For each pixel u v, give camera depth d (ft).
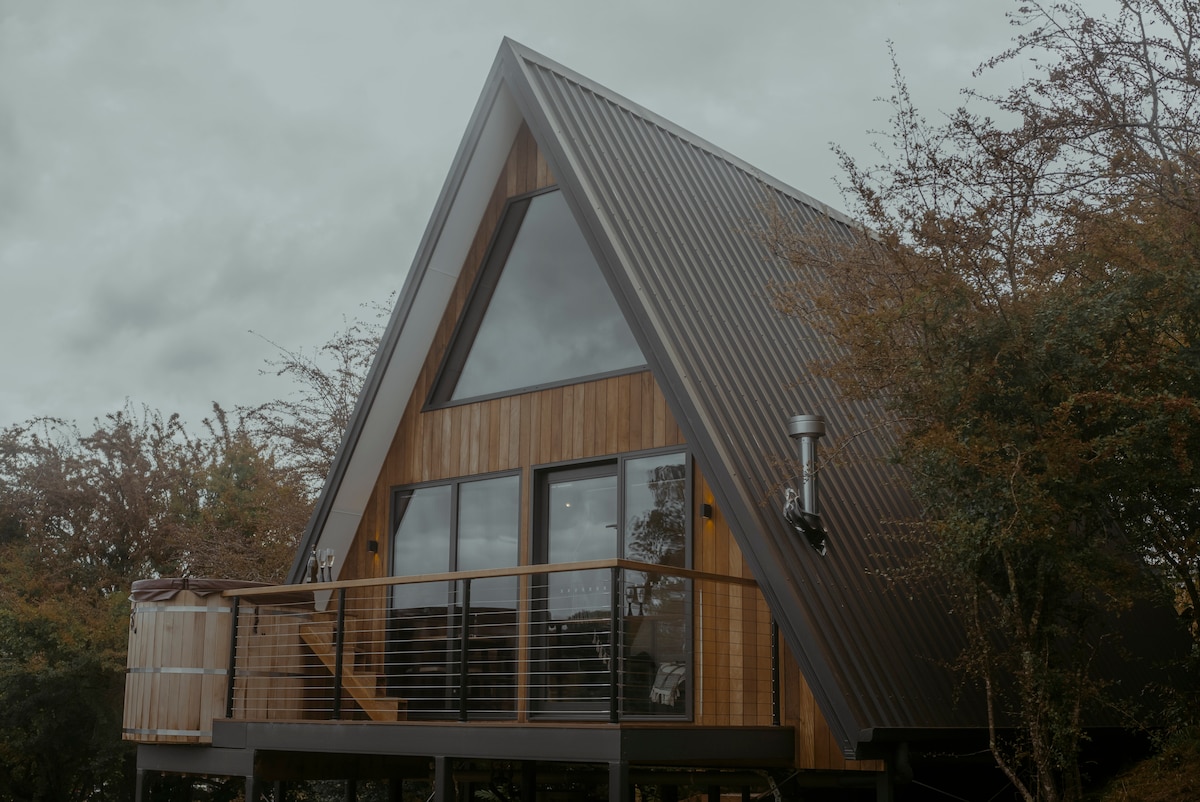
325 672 38.78
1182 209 24.99
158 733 35.70
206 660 36.09
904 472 37.52
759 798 36.70
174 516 89.71
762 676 32.81
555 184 39.73
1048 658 28.91
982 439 26.43
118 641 77.00
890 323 28.04
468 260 41.57
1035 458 26.48
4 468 89.97
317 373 82.12
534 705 35.58
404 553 41.55
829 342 40.09
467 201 40.55
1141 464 26.53
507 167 41.22
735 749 29.99
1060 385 26.55
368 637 41.32
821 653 28.91
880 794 30.40
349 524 42.83
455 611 39.24
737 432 32.45
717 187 43.52
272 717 37.22
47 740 75.82
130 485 88.69
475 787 53.93
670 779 37.58
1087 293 26.96
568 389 37.96
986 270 27.53
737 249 40.65
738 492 30.58
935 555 30.25
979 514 27.45
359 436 41.42
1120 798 31.40
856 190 28.89
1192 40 25.48
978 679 33.73
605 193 35.96
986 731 32.50
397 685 39.91
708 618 33.22
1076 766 28.81
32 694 75.20
